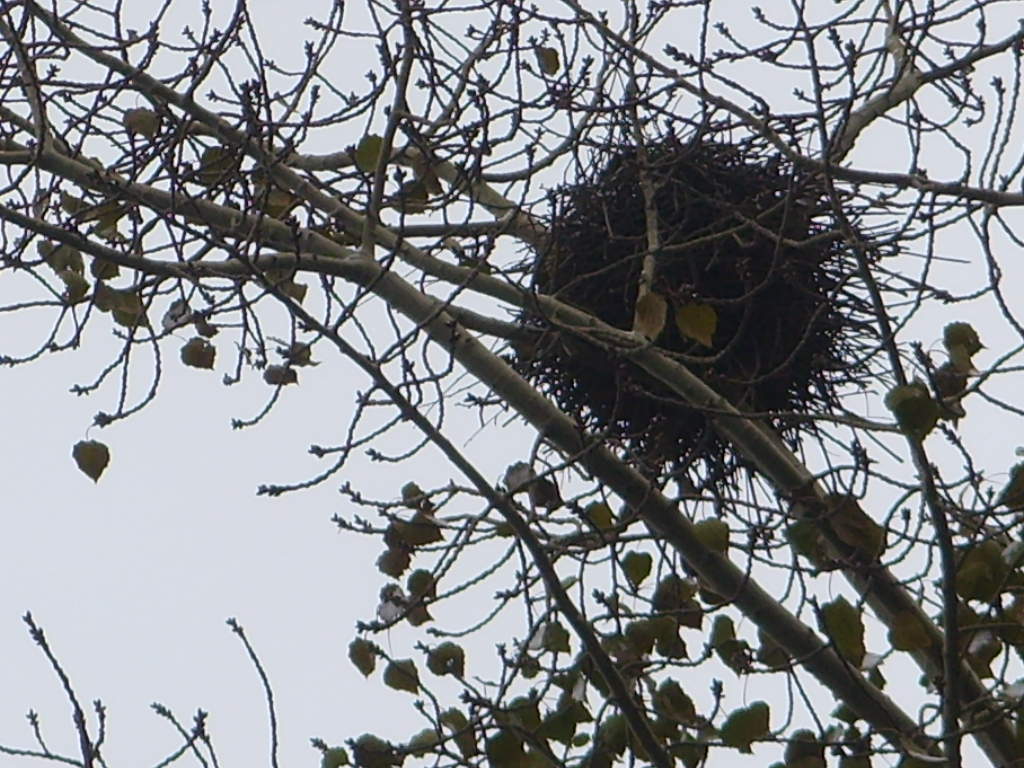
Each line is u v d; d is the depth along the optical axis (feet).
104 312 34.17
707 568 32.60
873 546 30.22
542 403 33.65
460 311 34.14
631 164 34.47
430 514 31.91
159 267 31.45
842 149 36.40
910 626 30.27
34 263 32.68
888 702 32.35
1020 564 30.35
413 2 33.78
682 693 30.89
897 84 34.50
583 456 32.09
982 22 32.14
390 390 30.19
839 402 39.60
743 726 29.40
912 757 28.37
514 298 34.27
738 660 30.45
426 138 33.32
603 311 38.65
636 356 33.27
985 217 29.63
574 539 31.48
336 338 29.96
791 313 38.68
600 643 31.22
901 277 37.78
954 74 34.91
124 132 34.24
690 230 38.22
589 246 38.63
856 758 30.50
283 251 32.63
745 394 34.68
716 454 39.40
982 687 32.30
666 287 34.76
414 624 31.37
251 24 32.73
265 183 32.83
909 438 28.48
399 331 30.68
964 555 29.01
